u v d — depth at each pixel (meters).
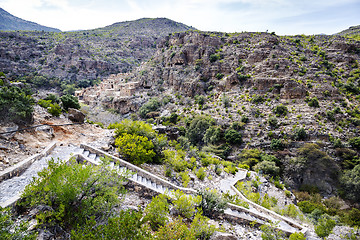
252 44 90.50
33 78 114.06
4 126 16.55
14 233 6.41
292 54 80.06
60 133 21.16
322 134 49.25
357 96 59.22
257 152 49.53
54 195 8.77
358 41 85.44
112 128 28.66
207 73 85.94
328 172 42.91
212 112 67.06
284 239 13.45
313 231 18.45
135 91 97.12
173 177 19.11
